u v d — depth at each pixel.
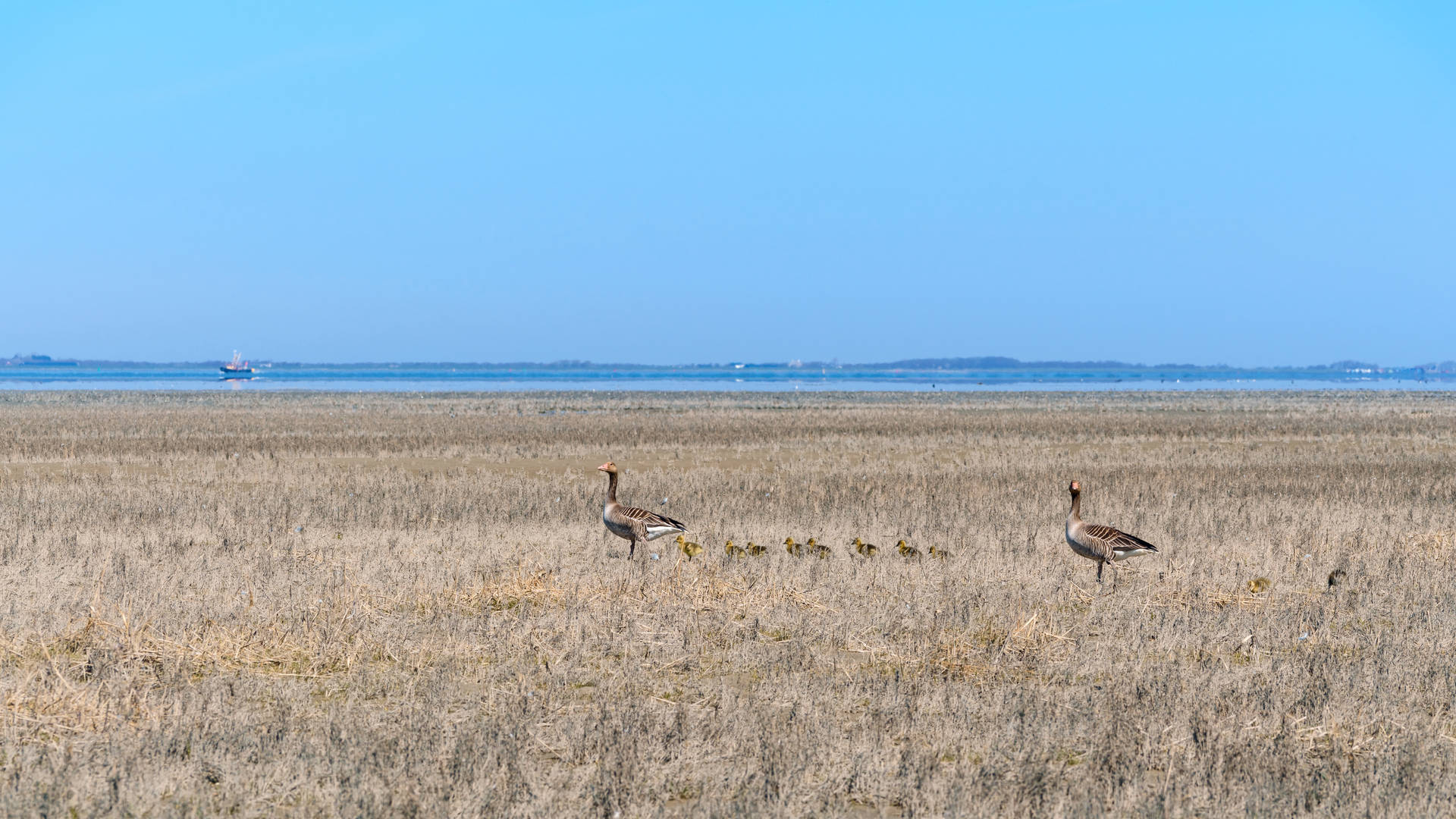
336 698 15.62
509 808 11.67
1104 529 24.62
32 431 77.88
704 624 19.62
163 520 32.34
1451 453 65.19
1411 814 11.91
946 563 26.20
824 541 30.19
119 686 15.34
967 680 16.73
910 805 12.01
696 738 13.62
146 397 157.00
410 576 23.61
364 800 11.71
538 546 28.88
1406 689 15.98
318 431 78.75
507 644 18.11
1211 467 52.72
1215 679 16.42
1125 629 19.67
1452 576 24.66
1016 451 64.81
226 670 16.70
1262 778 12.64
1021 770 12.72
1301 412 124.50
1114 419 100.56
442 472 50.09
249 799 11.95
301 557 26.34
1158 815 11.71
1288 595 23.17
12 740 13.39
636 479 46.66
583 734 13.80
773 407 131.62
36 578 23.20
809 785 12.42
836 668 17.25
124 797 11.78
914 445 69.44
